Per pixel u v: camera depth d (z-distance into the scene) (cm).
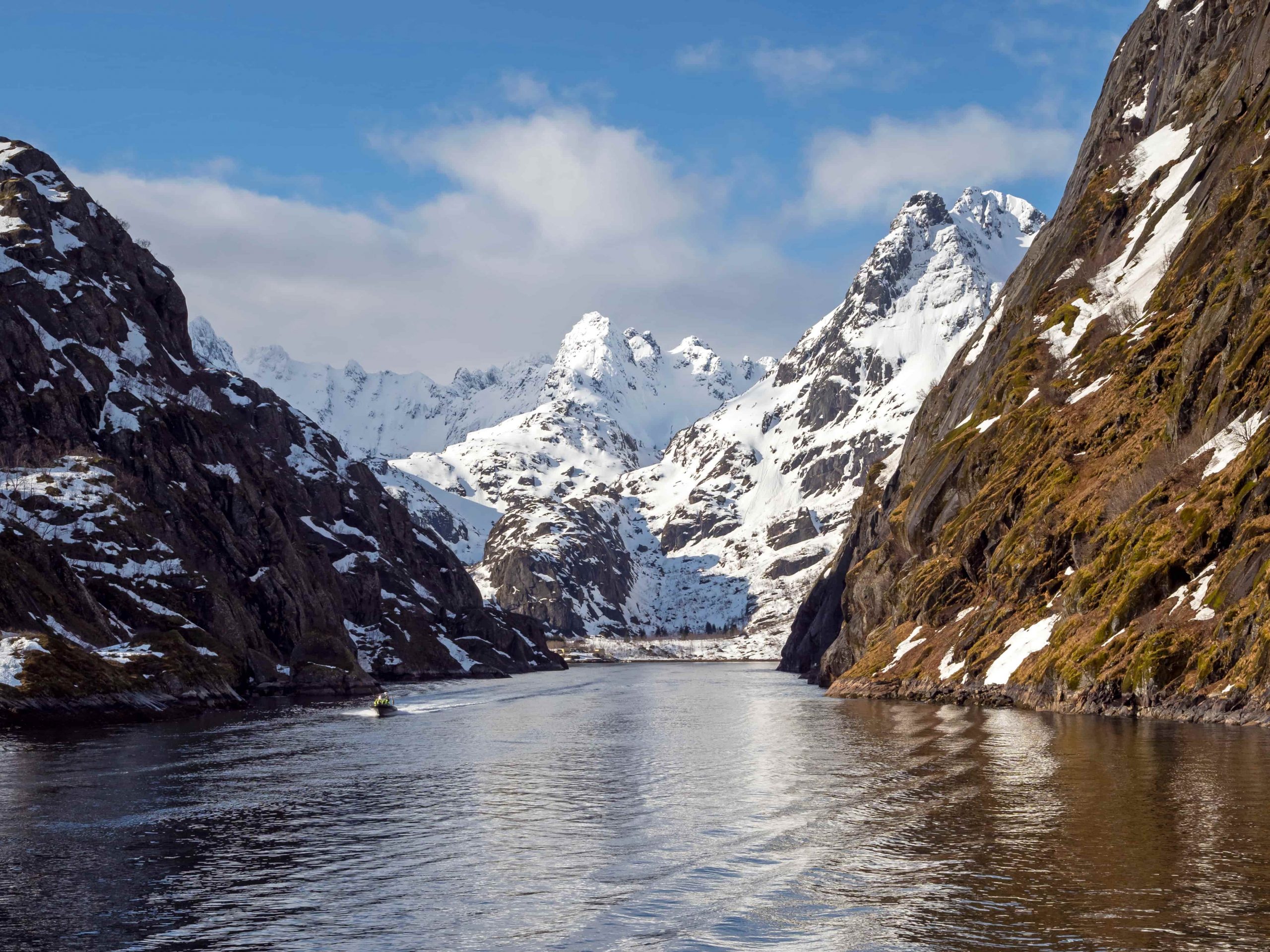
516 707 14312
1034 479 12062
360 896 4159
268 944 3634
